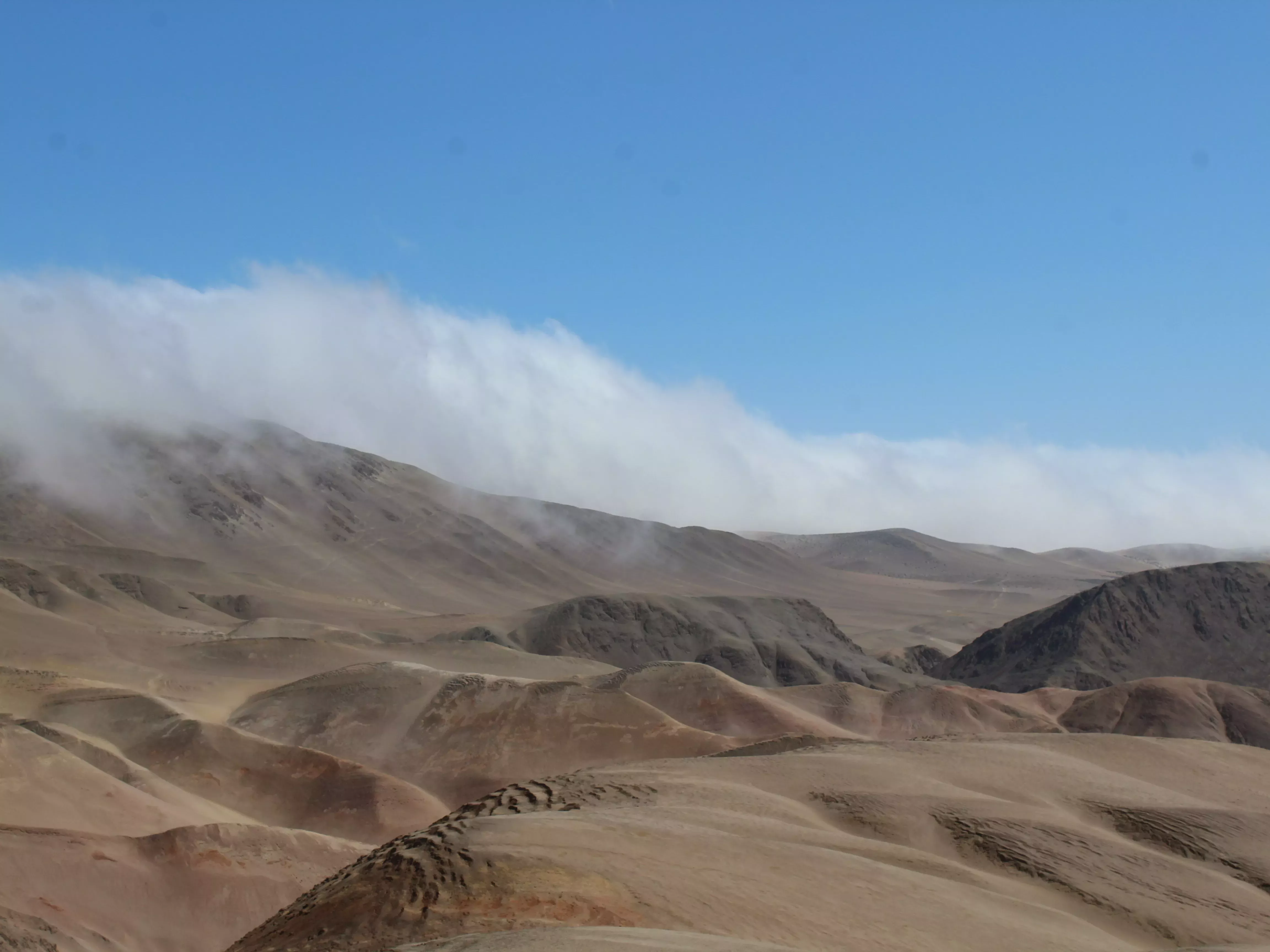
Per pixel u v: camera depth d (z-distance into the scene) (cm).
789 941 2458
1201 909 3556
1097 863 3803
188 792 7862
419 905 2411
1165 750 5822
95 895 5172
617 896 2467
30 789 6172
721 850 2961
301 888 5700
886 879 3067
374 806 7944
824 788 4388
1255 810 4931
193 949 5184
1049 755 5391
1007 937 2839
